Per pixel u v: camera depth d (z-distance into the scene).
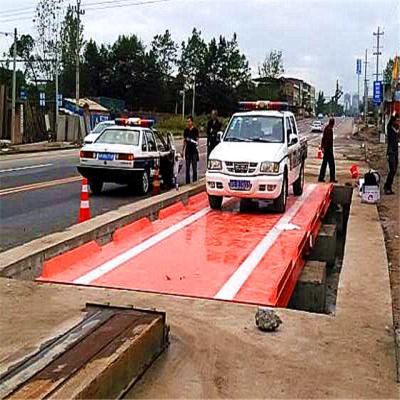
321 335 5.68
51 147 38.22
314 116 155.88
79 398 3.85
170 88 104.75
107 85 97.38
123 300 6.68
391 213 13.70
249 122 13.80
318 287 8.66
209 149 17.64
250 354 5.23
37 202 14.30
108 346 4.60
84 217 11.46
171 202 13.42
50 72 67.62
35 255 8.01
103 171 15.78
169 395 4.48
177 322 5.96
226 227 11.08
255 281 7.62
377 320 6.09
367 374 4.90
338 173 22.80
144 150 16.28
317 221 12.61
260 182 12.30
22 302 6.55
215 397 4.47
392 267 8.81
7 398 3.83
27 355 4.71
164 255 8.90
